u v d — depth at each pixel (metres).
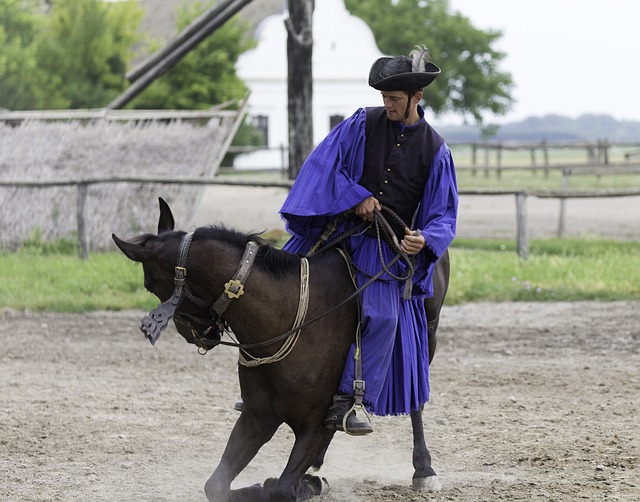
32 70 35.47
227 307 6.57
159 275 6.62
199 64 42.06
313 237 7.21
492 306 16.12
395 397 7.12
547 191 19.36
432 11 71.94
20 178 22.22
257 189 42.09
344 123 7.22
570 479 7.88
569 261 18.98
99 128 23.39
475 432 9.42
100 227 21.31
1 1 35.66
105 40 38.75
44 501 7.55
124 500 7.60
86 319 15.45
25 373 12.05
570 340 13.69
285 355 6.60
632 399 10.53
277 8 59.69
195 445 9.09
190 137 22.88
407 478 8.26
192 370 12.33
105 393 11.10
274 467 8.58
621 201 37.34
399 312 7.10
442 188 7.13
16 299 16.41
